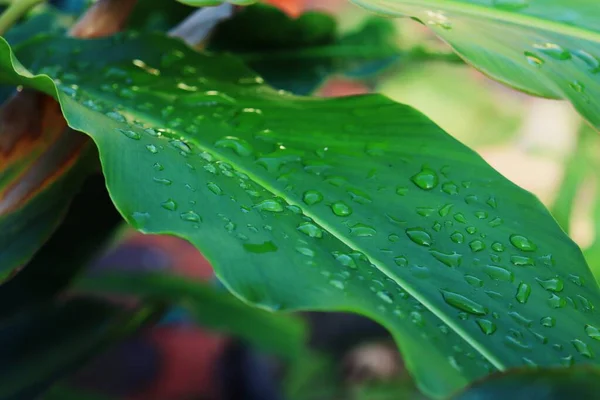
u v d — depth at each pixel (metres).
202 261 1.69
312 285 0.42
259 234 0.44
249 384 1.51
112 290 0.79
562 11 0.49
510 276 0.45
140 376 1.59
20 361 0.62
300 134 0.50
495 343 0.42
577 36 0.48
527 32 0.48
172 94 0.52
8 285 0.61
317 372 1.32
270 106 0.52
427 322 0.42
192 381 1.59
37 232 0.50
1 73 0.48
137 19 0.67
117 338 0.67
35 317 0.64
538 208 0.48
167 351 1.66
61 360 0.63
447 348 0.42
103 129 0.46
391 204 0.47
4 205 0.50
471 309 0.43
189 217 0.44
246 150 0.49
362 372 1.32
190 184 0.46
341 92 1.46
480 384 0.39
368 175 0.48
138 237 1.74
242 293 0.42
